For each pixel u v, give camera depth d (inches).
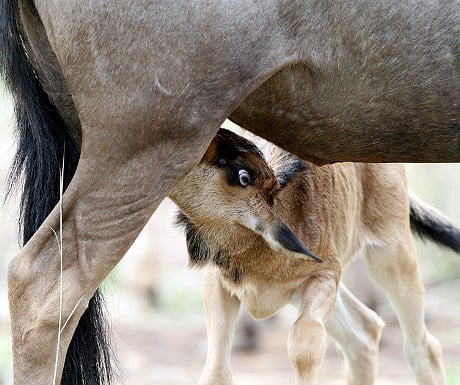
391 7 318.3
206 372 408.5
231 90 315.0
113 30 310.0
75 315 318.0
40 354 315.6
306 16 319.0
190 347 844.0
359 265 835.4
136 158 314.7
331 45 323.0
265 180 395.5
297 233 418.9
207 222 401.7
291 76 328.2
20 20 339.0
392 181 470.3
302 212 421.4
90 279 318.0
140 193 315.9
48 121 351.3
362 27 320.5
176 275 1131.3
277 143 352.8
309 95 332.5
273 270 412.8
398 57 322.7
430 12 318.3
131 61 310.0
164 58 309.6
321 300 411.8
